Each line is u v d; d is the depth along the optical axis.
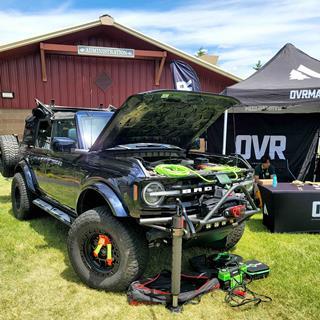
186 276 2.90
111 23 10.37
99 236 2.87
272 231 4.55
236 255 3.48
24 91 10.66
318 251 3.87
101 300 2.73
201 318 2.51
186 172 2.70
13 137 5.75
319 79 5.87
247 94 5.73
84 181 3.16
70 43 10.94
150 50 11.53
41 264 3.41
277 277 3.19
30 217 4.93
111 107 5.08
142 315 2.53
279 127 8.19
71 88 11.14
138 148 3.56
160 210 2.55
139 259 2.72
